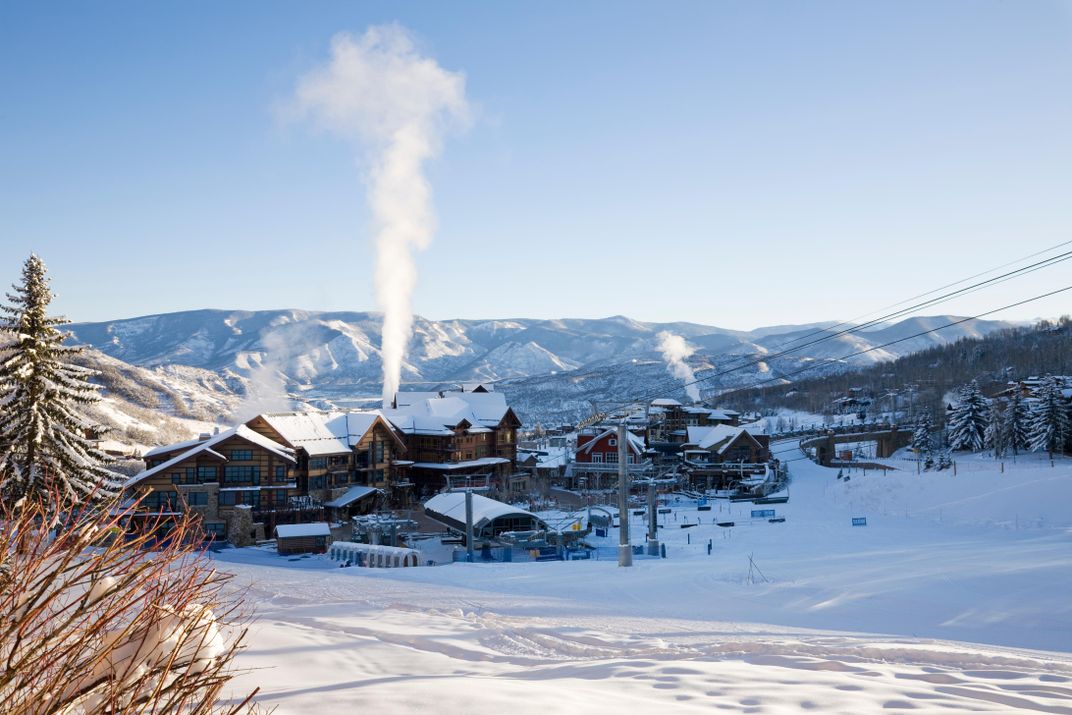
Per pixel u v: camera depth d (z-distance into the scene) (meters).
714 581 29.52
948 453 121.25
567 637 14.87
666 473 101.06
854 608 23.67
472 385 100.88
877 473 101.44
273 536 59.84
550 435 147.00
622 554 35.53
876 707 8.62
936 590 25.61
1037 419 109.62
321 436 72.38
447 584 27.88
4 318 31.28
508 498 88.12
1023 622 21.25
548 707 8.14
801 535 56.94
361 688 8.88
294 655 11.23
